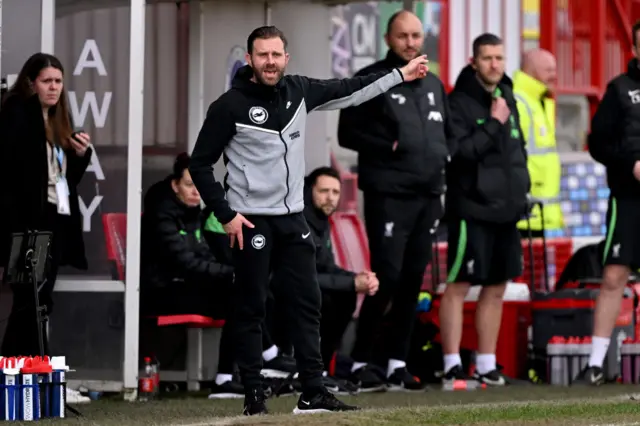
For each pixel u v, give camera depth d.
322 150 41.72
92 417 27.50
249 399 27.08
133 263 33.25
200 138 26.48
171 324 35.31
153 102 38.38
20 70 33.62
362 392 36.03
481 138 37.69
